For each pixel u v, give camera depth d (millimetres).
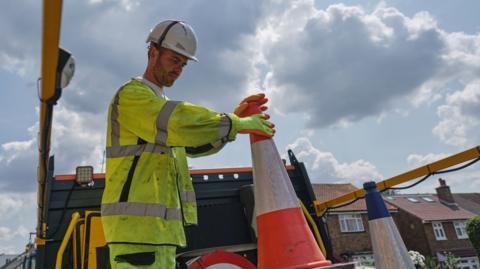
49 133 1688
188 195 2053
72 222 3314
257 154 2016
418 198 34812
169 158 1851
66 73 1367
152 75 1984
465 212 32031
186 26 2014
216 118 1669
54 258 3465
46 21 1077
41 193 2613
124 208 1618
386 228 1938
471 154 4359
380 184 5316
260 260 1879
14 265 8445
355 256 25719
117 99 1776
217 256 3275
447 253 28922
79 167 3777
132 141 1759
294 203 1929
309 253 1772
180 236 1779
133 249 1560
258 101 2102
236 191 4316
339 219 26781
